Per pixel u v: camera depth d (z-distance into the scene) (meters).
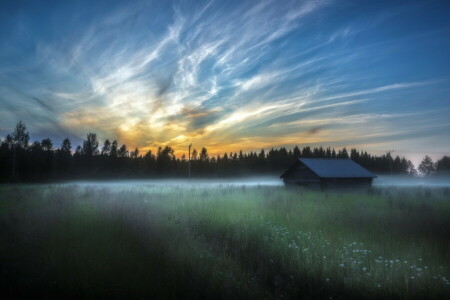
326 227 10.41
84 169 91.31
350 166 35.59
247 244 8.19
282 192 25.30
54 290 5.26
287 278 6.15
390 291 5.51
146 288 5.41
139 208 11.95
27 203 13.62
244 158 136.88
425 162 134.25
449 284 5.70
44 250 7.05
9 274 5.74
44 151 88.25
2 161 73.75
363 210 13.73
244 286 5.64
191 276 5.92
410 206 15.63
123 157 102.19
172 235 8.54
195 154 126.62
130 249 7.34
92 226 9.13
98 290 5.27
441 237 9.14
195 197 18.58
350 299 5.37
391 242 8.60
